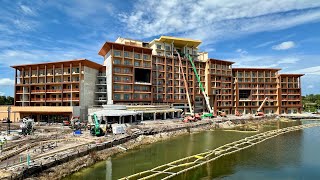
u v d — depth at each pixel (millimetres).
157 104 111062
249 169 42344
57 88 100188
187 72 133375
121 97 105500
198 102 136500
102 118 88312
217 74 140500
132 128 76125
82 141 54719
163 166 42531
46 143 52438
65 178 36406
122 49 107000
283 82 156500
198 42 135750
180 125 87312
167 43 131375
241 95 152875
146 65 114625
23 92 103000
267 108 155125
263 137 74000
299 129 93625
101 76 111750
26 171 32938
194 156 49469
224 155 51438
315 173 40625
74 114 91438
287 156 51094
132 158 48312
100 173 38938
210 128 93500
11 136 56906
